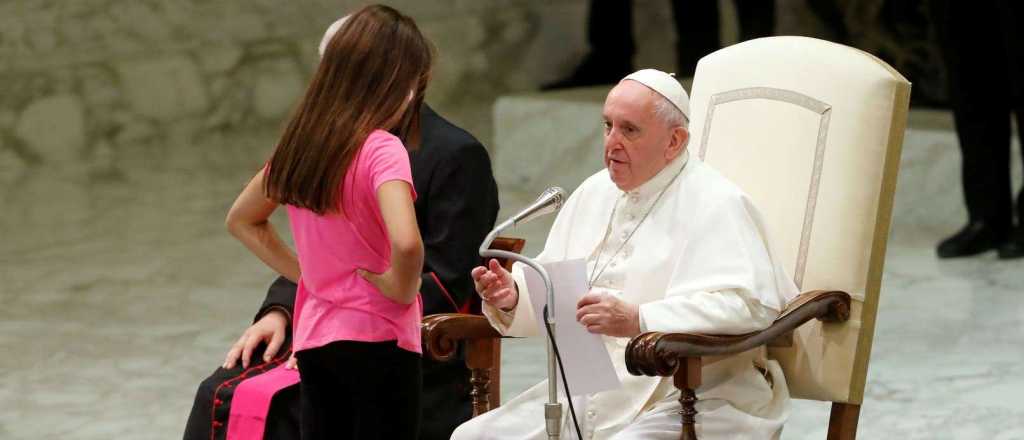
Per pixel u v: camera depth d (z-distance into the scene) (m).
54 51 39.09
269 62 42.50
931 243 27.11
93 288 26.41
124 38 40.25
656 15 45.69
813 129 12.78
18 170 38.03
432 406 14.22
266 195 10.91
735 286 11.69
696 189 12.48
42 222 32.72
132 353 22.06
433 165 14.04
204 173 38.22
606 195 13.37
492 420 12.74
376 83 10.62
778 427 12.30
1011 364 19.58
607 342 13.15
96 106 39.75
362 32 10.70
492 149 39.28
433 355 12.48
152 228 31.88
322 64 10.77
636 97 12.22
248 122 42.41
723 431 12.11
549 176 34.16
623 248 12.81
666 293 12.20
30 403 19.58
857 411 12.62
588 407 12.80
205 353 22.02
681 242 12.41
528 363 21.00
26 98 38.62
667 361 10.96
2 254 29.52
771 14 33.75
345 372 10.94
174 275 27.36
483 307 12.55
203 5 41.31
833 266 12.48
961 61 24.89
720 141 13.51
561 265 11.52
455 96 44.91
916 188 28.81
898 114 12.36
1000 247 25.25
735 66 13.57
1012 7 23.81
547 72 46.19
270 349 14.38
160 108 40.84
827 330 12.52
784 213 12.85
